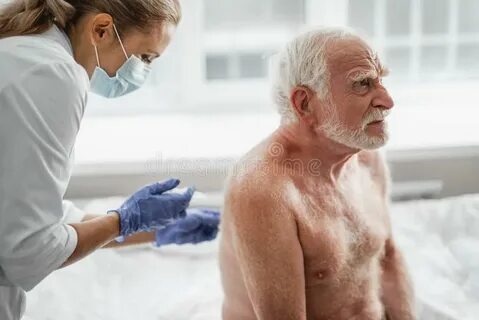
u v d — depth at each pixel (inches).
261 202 52.4
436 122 103.4
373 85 53.2
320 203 56.0
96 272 79.9
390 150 96.4
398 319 63.3
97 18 55.9
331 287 56.7
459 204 91.3
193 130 101.0
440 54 107.2
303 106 54.4
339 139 53.8
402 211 90.7
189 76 109.2
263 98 108.7
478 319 69.5
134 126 104.1
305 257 54.9
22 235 51.9
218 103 110.3
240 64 109.3
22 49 53.6
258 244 52.2
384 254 63.2
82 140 100.0
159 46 59.0
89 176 94.3
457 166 99.7
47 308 72.5
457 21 105.9
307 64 53.2
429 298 72.6
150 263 82.3
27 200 51.9
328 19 106.2
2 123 51.1
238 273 56.6
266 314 53.1
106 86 59.9
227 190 55.3
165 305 73.1
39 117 51.6
